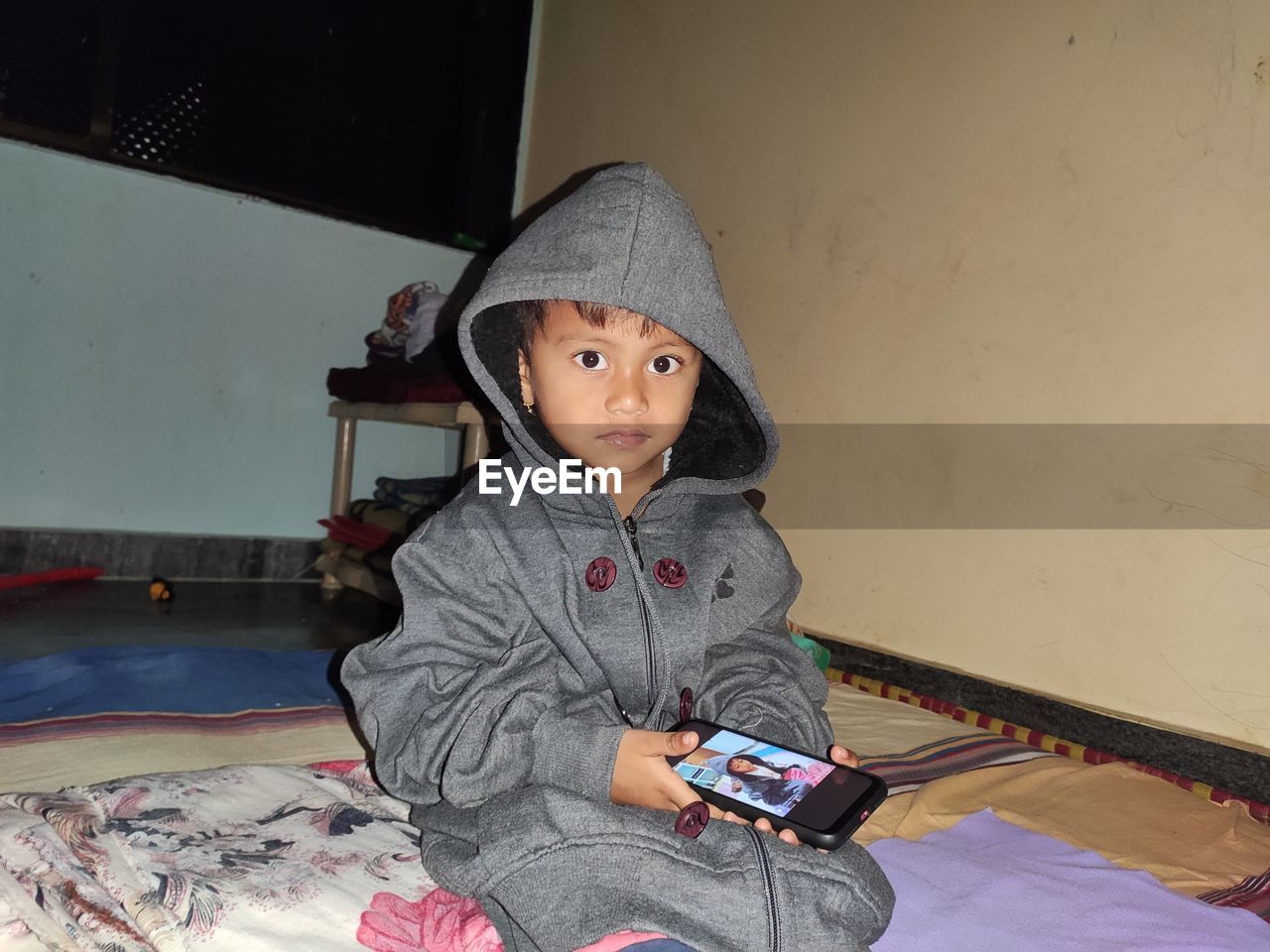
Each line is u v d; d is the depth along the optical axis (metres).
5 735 1.13
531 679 0.78
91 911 0.65
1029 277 1.68
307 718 1.29
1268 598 1.40
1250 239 1.41
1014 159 1.71
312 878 0.74
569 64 2.86
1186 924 0.82
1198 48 1.47
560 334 0.80
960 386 1.79
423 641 0.83
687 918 0.66
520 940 0.68
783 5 2.16
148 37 2.44
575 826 0.69
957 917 0.81
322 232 2.73
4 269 2.31
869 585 1.95
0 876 0.67
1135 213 1.54
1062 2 1.64
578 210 0.82
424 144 2.90
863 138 1.97
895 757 1.29
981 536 1.76
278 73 2.64
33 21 2.30
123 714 1.23
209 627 2.12
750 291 2.22
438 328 2.54
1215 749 1.42
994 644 1.73
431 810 0.79
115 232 2.44
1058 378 1.64
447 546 0.85
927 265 1.85
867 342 1.96
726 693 0.89
